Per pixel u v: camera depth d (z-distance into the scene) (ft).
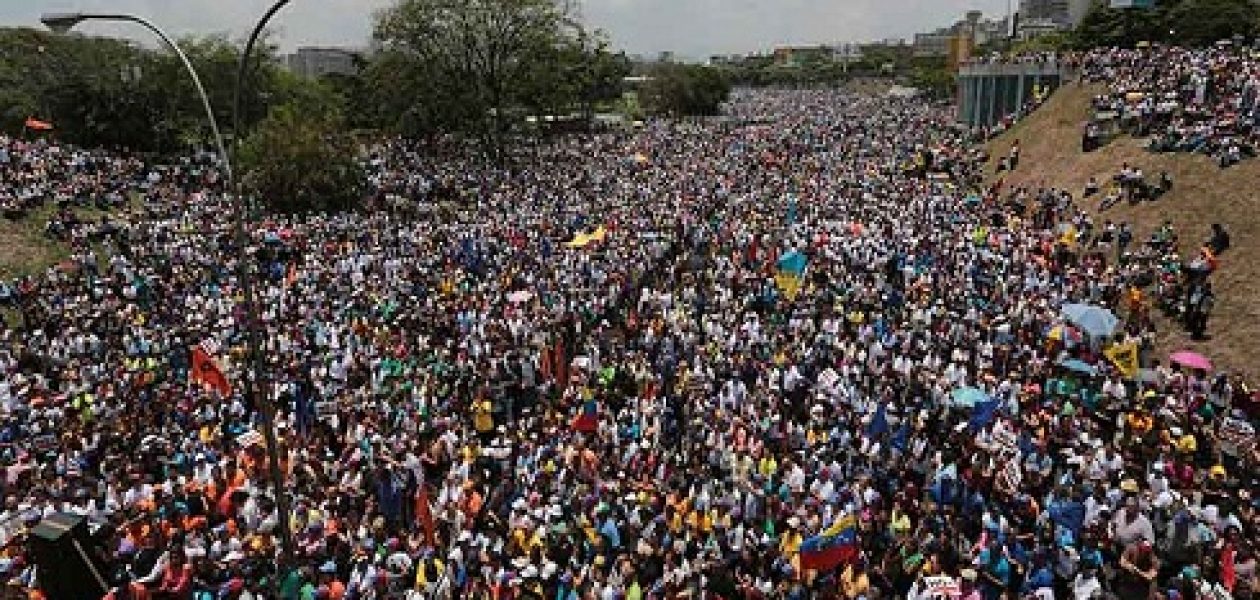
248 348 86.28
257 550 50.52
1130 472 60.23
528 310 99.91
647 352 87.76
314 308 99.96
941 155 219.41
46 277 114.21
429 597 48.44
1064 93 212.02
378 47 264.31
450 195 195.83
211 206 154.61
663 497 57.00
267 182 170.81
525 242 136.26
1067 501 54.90
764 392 74.59
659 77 482.28
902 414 68.64
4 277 119.44
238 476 58.03
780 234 136.15
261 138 178.09
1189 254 114.83
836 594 48.32
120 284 109.91
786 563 50.19
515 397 78.89
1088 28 271.49
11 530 50.88
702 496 55.98
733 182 199.62
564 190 195.62
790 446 65.10
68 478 56.95
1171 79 169.99
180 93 226.38
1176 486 58.39
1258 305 96.43
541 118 310.65
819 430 67.92
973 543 54.08
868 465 63.05
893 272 113.91
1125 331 93.20
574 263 121.60
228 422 70.44
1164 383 77.77
